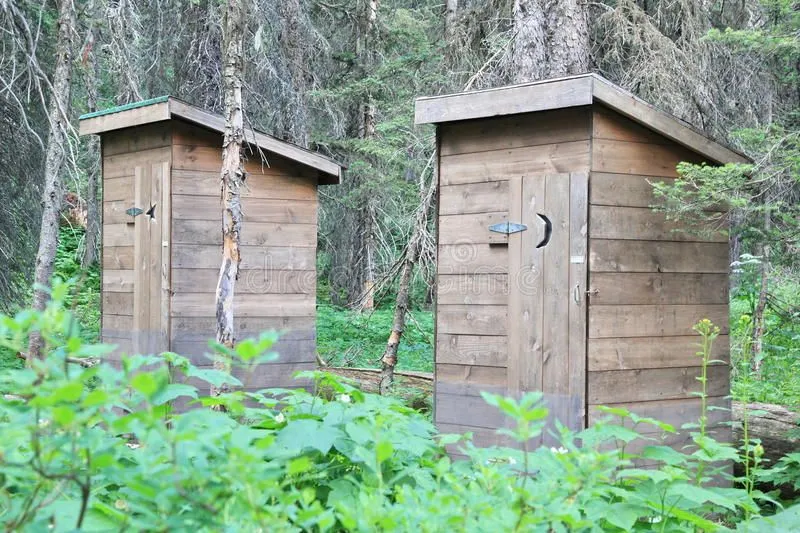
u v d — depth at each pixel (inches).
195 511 72.7
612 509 127.0
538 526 94.7
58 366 69.3
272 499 104.8
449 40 422.3
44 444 71.4
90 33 437.1
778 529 127.5
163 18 540.1
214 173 316.5
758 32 251.3
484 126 232.1
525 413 73.9
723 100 396.5
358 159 606.5
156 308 313.0
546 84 214.2
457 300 235.9
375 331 563.8
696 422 226.4
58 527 82.8
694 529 136.8
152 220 316.8
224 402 108.4
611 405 212.5
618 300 215.2
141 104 313.4
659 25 392.2
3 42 415.5
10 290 486.3
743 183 212.1
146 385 67.9
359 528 83.6
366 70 618.8
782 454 248.5
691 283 228.2
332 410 131.2
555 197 217.2
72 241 745.6
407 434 132.3
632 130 218.5
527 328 220.7
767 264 319.0
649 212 220.8
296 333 335.6
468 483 115.0
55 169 370.0
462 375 233.8
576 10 351.6
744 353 263.0
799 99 369.4
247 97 528.7
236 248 242.1
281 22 538.9
